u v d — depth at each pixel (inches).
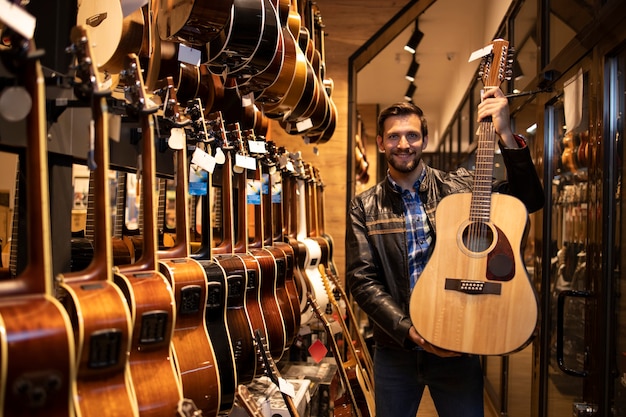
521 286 75.5
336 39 179.8
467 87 262.4
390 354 92.4
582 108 93.9
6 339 38.9
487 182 79.1
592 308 88.9
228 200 84.5
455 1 226.5
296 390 104.7
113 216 177.6
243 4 73.0
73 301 46.8
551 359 115.0
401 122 90.0
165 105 66.6
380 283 90.9
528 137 135.3
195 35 73.1
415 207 92.4
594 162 87.9
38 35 58.9
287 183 129.4
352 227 94.6
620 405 80.1
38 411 40.7
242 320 80.4
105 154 50.5
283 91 91.6
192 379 63.2
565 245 107.3
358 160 274.1
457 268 77.8
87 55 50.4
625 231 79.8
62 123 54.9
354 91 182.2
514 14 158.1
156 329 54.3
